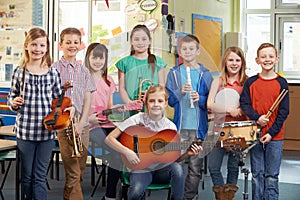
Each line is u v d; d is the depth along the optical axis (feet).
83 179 19.61
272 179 13.92
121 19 22.41
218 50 27.84
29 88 12.99
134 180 10.63
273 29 31.27
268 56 13.94
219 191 13.34
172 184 10.77
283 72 31.24
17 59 23.93
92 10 22.99
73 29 14.11
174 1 22.21
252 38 31.55
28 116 13.00
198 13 25.30
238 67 14.32
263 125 13.64
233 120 13.87
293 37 31.07
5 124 23.72
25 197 13.21
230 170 14.51
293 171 22.30
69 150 13.57
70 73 13.57
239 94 14.07
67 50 13.80
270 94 13.83
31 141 13.04
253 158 14.14
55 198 16.71
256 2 31.53
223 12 28.81
